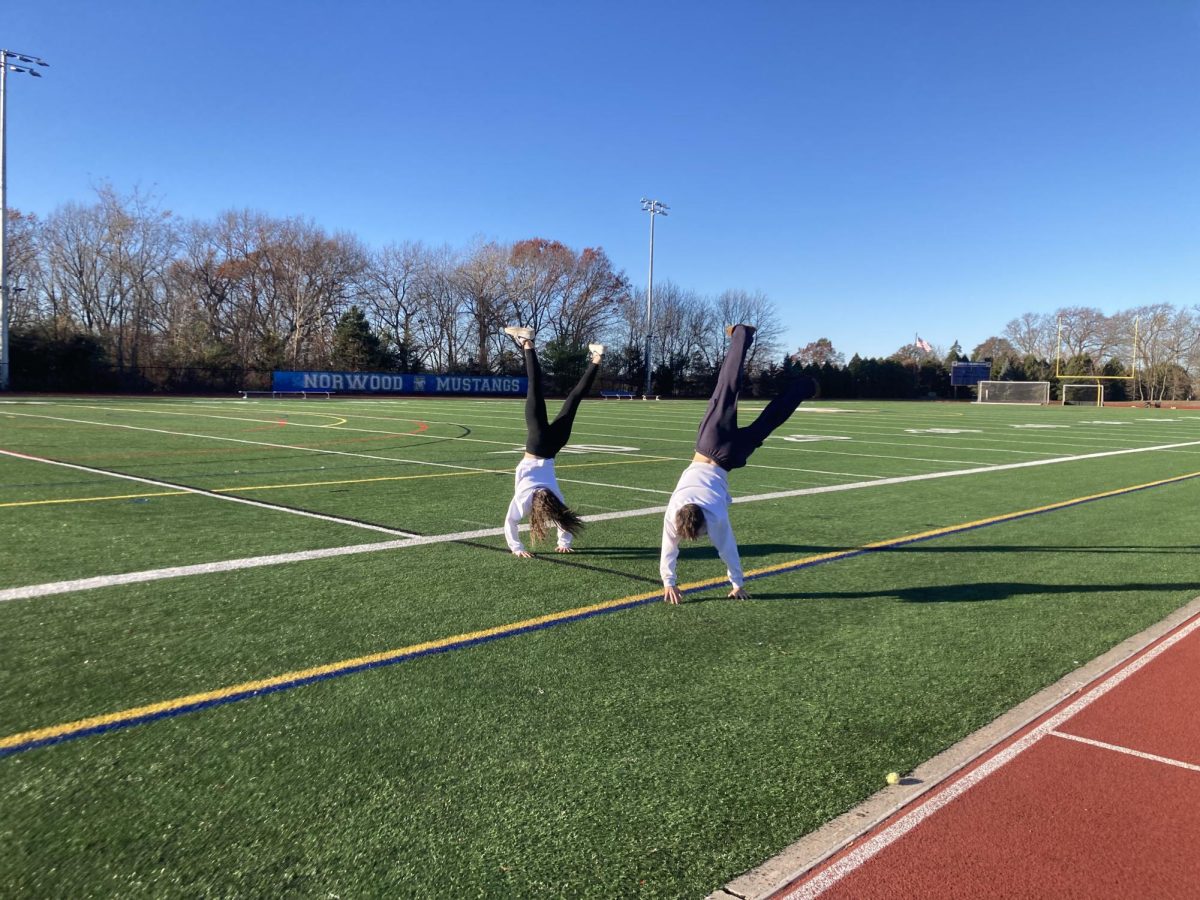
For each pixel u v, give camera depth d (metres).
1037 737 3.82
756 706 4.09
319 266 61.44
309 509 9.44
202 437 18.58
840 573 7.02
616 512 9.83
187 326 55.53
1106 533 9.13
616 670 4.54
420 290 66.38
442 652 4.74
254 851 2.72
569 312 71.12
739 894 2.58
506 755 3.48
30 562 6.63
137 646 4.71
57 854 2.67
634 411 37.81
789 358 78.44
